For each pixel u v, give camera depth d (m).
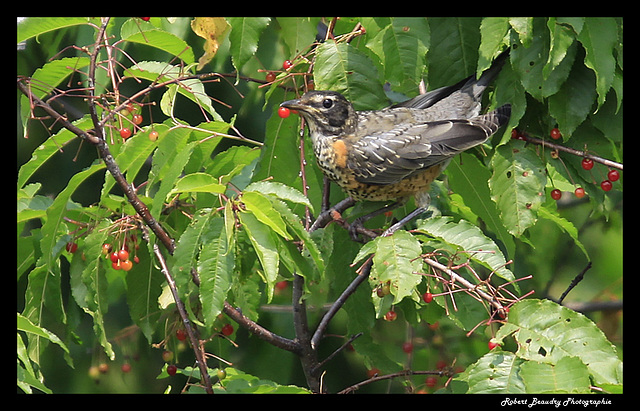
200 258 8.48
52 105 13.52
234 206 8.62
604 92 9.05
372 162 11.28
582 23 8.98
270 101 12.63
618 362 7.60
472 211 11.60
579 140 10.35
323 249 10.38
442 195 11.88
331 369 14.11
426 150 11.12
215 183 8.53
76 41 11.64
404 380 11.42
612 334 16.00
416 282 8.40
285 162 11.27
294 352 11.04
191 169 10.78
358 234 11.23
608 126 10.02
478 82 10.78
